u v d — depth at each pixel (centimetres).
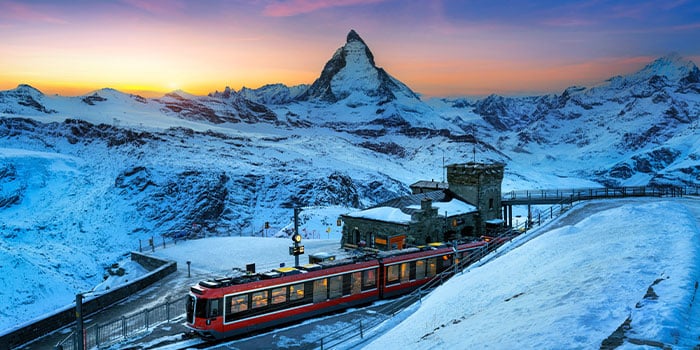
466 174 6288
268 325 3083
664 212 3844
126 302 4369
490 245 4631
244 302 2992
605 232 3206
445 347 1717
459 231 5881
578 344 1296
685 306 1397
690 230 2756
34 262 8494
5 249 8425
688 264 1834
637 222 3416
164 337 3142
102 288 6406
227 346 2828
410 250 4003
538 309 1744
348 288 3491
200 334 2925
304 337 2944
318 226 9362
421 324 2348
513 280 2486
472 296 2461
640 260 2064
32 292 7569
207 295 2892
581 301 1650
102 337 3347
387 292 3728
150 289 4841
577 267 2255
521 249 3338
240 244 7212
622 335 1279
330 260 3688
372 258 3741
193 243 7662
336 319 3269
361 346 2484
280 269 3319
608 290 1702
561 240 3206
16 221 11806
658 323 1288
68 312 3697
